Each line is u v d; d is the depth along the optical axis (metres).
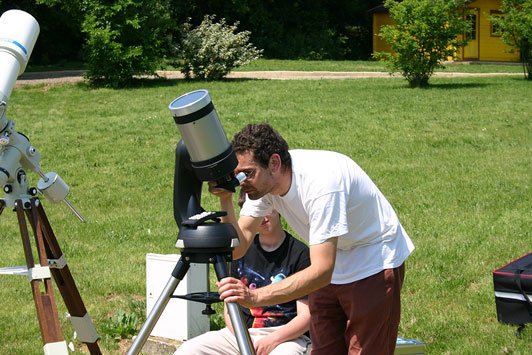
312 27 61.56
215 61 32.81
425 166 17.09
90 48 30.45
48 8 49.22
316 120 22.20
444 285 9.76
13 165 5.71
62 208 14.74
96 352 6.21
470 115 22.97
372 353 5.20
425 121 22.11
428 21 29.25
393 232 5.27
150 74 31.52
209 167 4.30
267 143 4.78
